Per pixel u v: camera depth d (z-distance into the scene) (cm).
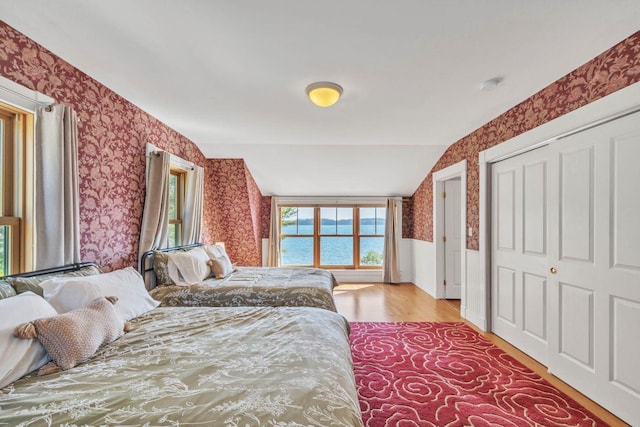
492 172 309
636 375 165
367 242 596
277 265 570
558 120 210
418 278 539
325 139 378
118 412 87
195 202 366
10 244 160
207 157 448
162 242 290
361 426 93
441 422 170
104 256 221
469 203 350
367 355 256
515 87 225
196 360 122
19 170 162
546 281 237
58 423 82
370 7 136
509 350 266
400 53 176
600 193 185
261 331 155
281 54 176
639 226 163
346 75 203
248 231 508
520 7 137
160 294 253
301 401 93
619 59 168
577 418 175
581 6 136
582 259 199
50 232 166
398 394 197
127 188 248
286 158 457
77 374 111
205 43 165
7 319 113
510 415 177
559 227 218
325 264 595
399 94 236
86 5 134
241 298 256
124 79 209
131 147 254
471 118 296
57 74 178
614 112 170
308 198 588
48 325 119
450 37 160
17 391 99
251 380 105
